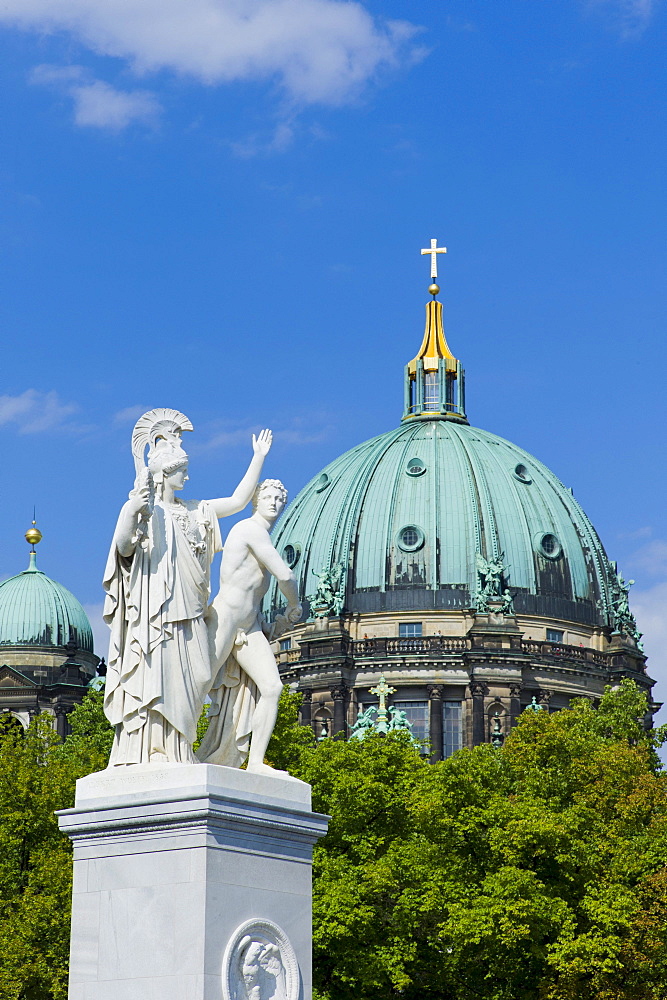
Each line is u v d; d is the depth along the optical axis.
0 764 75.69
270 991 24.64
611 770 89.44
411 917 69.44
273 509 27.41
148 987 23.88
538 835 73.50
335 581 194.38
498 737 183.75
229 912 24.12
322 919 66.88
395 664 188.00
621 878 77.06
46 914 65.19
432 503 197.50
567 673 191.25
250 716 26.80
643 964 73.69
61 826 25.06
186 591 25.72
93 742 108.19
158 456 26.64
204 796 24.05
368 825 75.00
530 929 70.31
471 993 72.38
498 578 192.12
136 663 25.36
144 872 24.34
